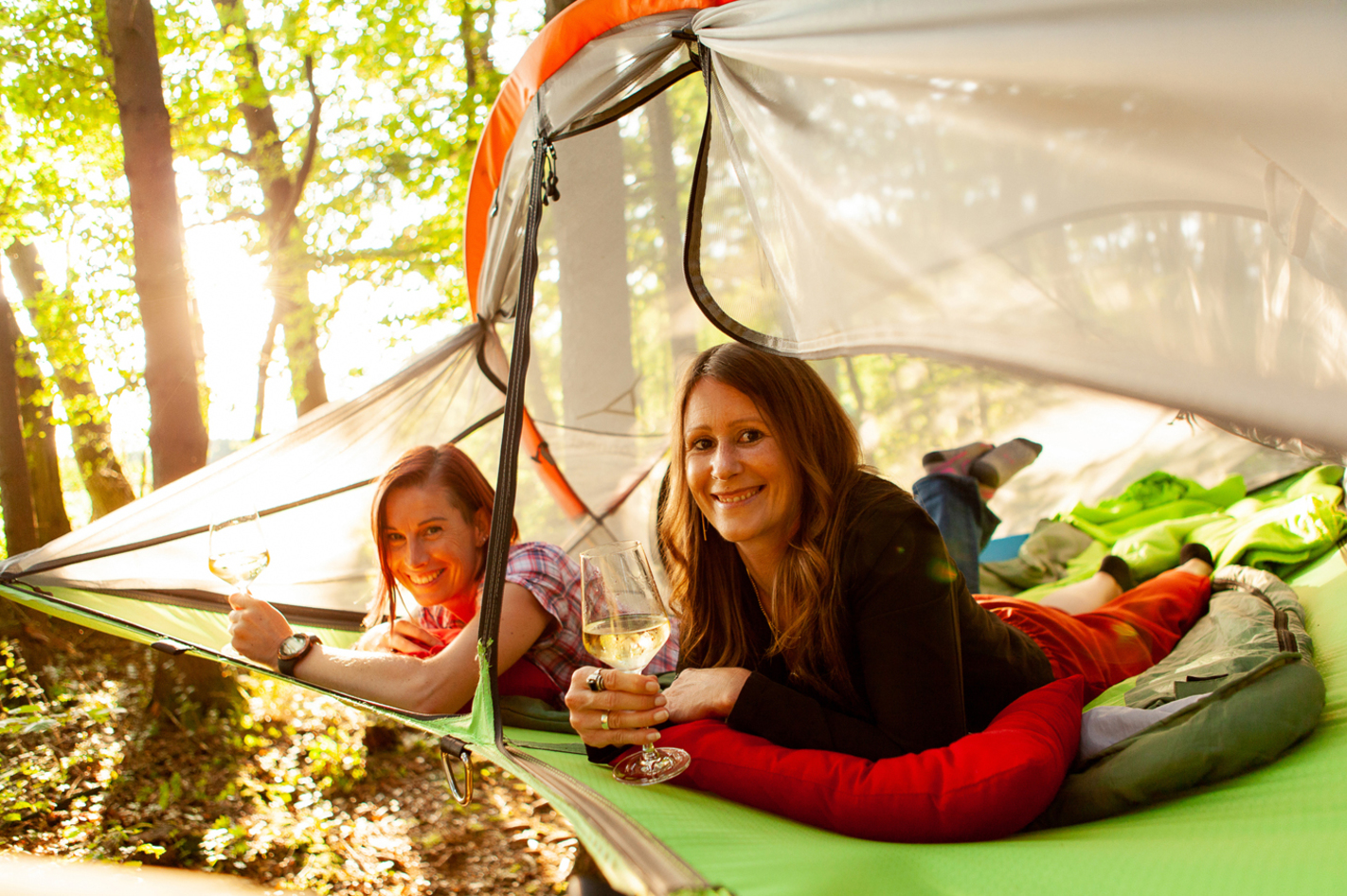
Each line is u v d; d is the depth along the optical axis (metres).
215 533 2.61
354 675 2.37
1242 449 4.04
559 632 2.55
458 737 1.78
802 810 1.56
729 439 1.94
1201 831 1.43
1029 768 1.50
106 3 5.12
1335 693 1.96
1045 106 1.25
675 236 3.44
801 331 1.81
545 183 2.66
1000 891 1.22
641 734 1.77
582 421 3.98
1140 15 1.09
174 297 5.30
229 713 4.64
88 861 3.31
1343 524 3.07
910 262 1.49
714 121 2.19
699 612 2.21
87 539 3.25
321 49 8.66
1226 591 2.96
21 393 8.36
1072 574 3.70
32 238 8.28
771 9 1.79
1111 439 4.20
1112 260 1.24
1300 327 1.07
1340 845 1.23
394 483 2.73
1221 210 1.12
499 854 3.16
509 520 1.99
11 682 5.15
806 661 1.96
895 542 1.82
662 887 0.99
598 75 2.59
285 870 3.26
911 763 1.54
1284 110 0.99
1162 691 2.07
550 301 3.64
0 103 7.80
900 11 1.40
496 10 8.79
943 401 4.36
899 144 1.50
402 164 8.75
